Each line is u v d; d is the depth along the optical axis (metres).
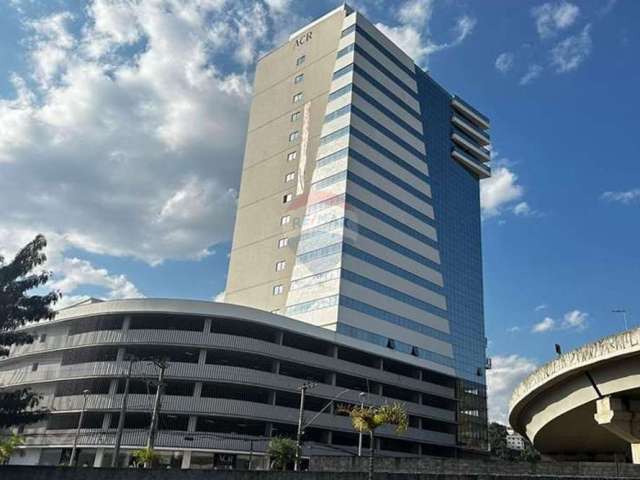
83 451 59.09
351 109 86.62
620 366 27.11
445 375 90.12
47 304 41.28
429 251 94.69
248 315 63.34
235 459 59.12
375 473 27.31
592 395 29.19
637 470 26.06
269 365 66.25
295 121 94.50
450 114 112.38
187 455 57.69
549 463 28.03
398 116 96.19
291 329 67.12
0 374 70.38
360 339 76.69
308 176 88.06
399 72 99.69
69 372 61.78
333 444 70.38
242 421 62.06
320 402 69.62
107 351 62.31
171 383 60.28
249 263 90.50
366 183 85.44
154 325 62.50
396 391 81.81
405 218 91.25
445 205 102.50
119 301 62.56
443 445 84.31
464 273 102.38
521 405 36.97
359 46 91.56
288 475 27.61
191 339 60.28
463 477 26.64
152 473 27.67
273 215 90.62
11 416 40.97
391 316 82.88
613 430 28.39
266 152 96.81
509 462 28.83
